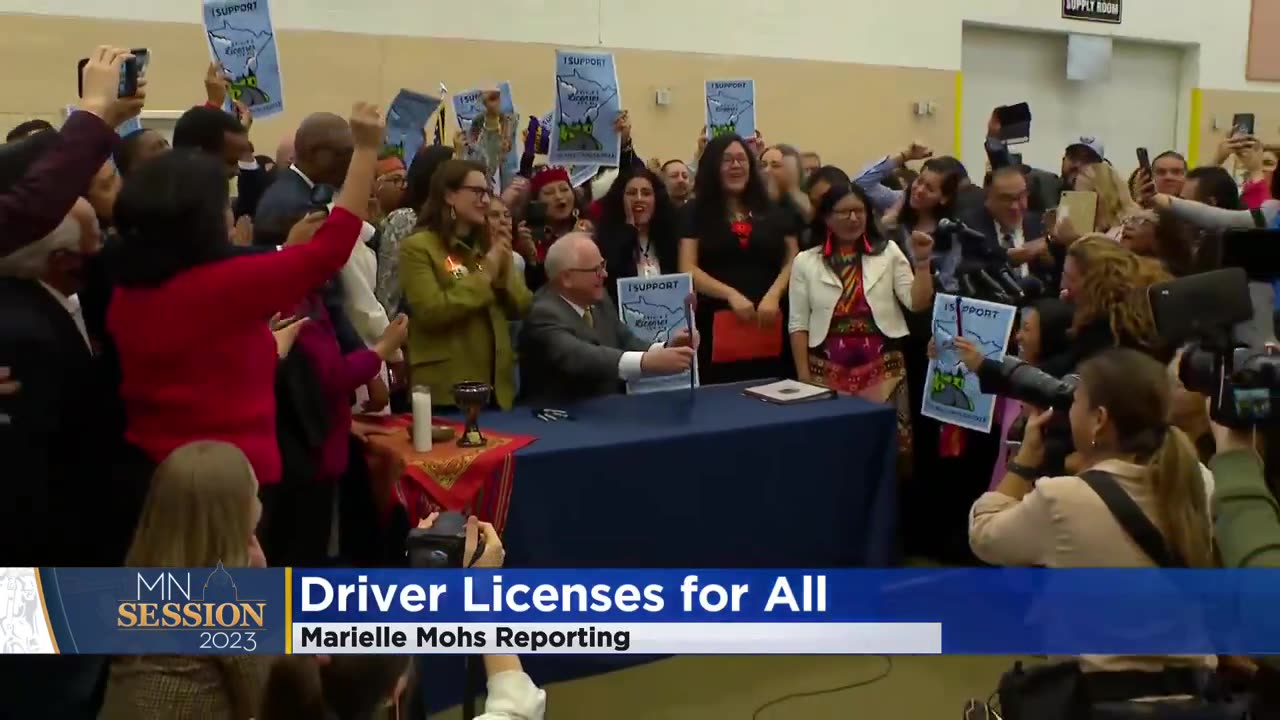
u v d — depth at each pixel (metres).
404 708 1.24
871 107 7.18
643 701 2.54
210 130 2.26
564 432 2.49
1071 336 2.30
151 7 5.13
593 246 2.84
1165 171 4.10
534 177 3.78
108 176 2.08
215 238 1.81
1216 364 1.32
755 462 2.63
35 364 1.72
